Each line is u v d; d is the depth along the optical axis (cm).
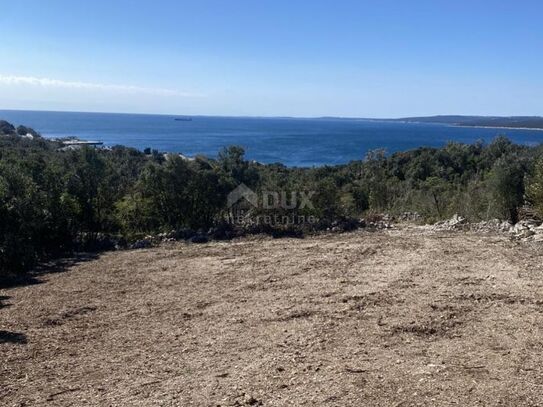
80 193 1083
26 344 496
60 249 998
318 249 920
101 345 489
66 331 535
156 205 1151
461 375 386
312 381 384
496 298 586
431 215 1237
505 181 1141
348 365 412
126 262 888
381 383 376
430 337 474
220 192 1180
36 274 829
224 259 875
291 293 645
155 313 588
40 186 1024
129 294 679
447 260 785
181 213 1153
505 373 387
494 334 474
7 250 830
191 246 1012
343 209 1194
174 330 524
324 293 636
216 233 1101
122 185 1266
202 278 751
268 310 577
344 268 767
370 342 463
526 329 483
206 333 510
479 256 803
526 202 1102
